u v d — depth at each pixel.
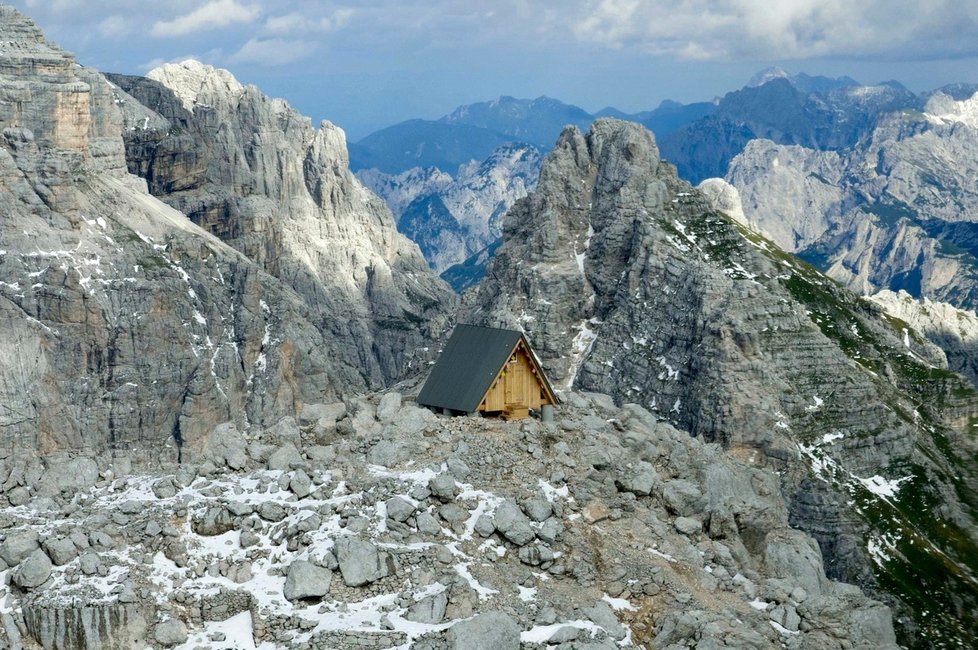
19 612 51.69
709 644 52.84
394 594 53.41
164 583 53.47
